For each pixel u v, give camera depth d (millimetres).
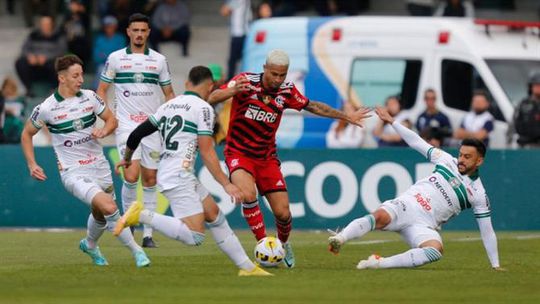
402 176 62125
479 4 97125
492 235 39938
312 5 89812
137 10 88562
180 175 36344
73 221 62594
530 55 70688
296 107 40469
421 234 39219
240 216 61969
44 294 33062
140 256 39625
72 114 39938
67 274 37781
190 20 96562
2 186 62750
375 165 62125
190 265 40875
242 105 39906
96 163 40594
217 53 94000
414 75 70062
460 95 69688
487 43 70438
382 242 53406
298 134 69875
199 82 36750
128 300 31781
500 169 62469
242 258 37062
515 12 97625
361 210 62188
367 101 70375
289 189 62406
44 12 95125
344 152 62312
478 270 40062
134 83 48688
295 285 34906
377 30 70562
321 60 70812
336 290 33906
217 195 62062
